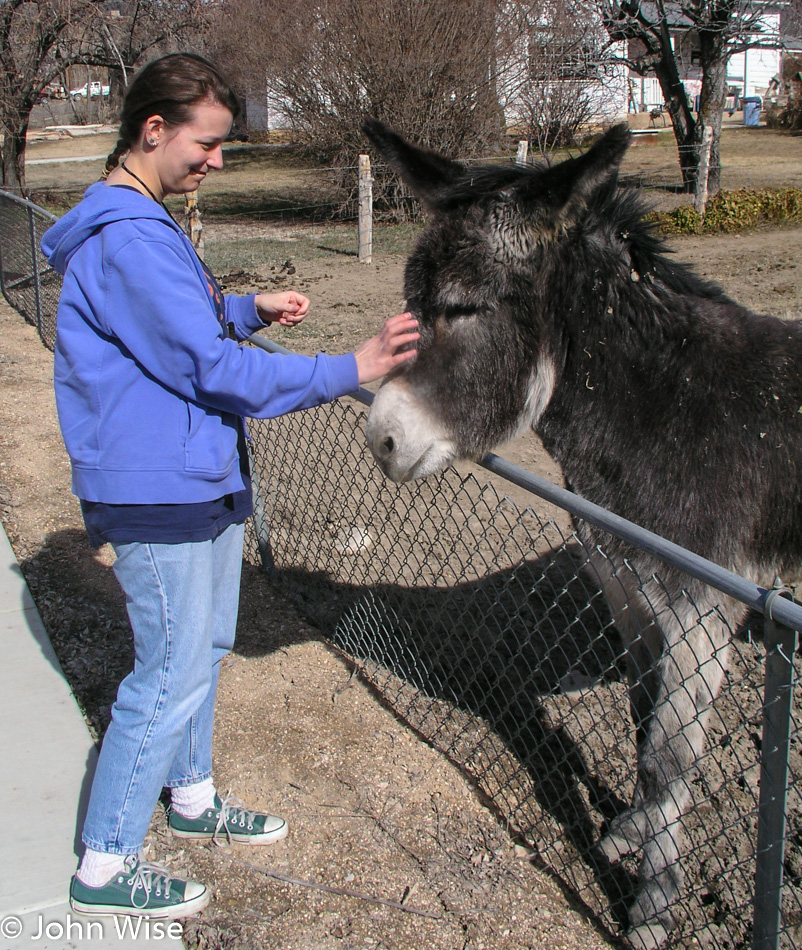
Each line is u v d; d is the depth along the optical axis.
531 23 15.70
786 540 2.59
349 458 5.60
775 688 1.77
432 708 3.27
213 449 2.05
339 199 16.47
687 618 2.39
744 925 2.41
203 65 1.94
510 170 2.57
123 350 1.95
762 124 31.44
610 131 2.19
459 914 2.40
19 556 4.34
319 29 15.12
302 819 2.73
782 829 1.86
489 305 2.41
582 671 3.53
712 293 2.72
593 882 2.46
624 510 2.53
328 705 3.29
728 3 14.90
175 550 2.06
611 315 2.49
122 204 1.88
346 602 3.98
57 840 2.56
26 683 3.30
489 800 2.83
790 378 2.53
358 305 9.66
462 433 2.48
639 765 2.54
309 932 2.32
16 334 8.77
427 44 14.84
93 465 2.00
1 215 9.90
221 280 11.07
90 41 15.28
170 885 2.35
